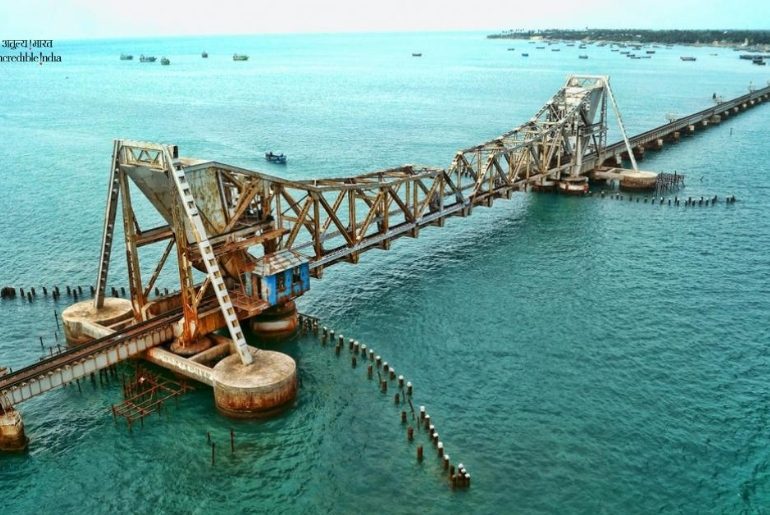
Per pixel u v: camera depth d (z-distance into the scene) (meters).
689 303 68.19
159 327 51.94
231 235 54.47
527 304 67.94
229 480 42.22
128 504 40.19
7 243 87.88
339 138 165.62
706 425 47.78
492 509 39.88
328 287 72.38
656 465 43.69
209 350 52.44
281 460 44.00
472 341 59.97
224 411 47.88
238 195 57.12
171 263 81.06
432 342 59.78
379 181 75.44
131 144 49.28
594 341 60.00
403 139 163.75
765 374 54.47
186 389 51.53
